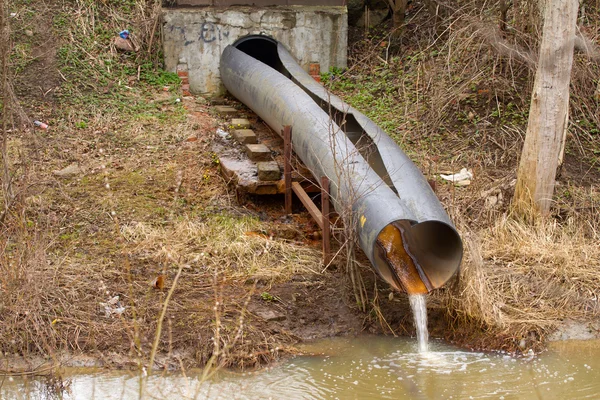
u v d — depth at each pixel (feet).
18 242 22.94
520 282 24.07
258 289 23.45
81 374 19.51
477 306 22.03
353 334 22.25
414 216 20.92
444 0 41.24
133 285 23.04
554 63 26.32
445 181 30.60
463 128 35.01
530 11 34.35
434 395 18.88
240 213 28.22
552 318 22.67
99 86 37.70
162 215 27.55
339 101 30.25
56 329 20.85
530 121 27.35
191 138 33.55
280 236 26.91
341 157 23.66
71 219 26.71
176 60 40.04
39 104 35.50
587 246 26.08
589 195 29.76
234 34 40.47
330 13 41.50
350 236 22.07
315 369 20.25
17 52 38.09
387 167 23.71
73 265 23.80
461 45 36.50
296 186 27.94
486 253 25.46
